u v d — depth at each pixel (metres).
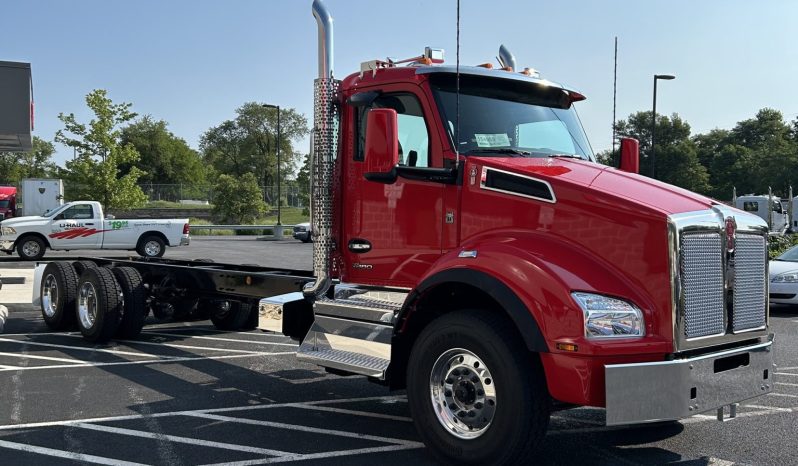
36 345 9.17
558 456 5.05
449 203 5.20
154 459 4.89
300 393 6.88
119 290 9.12
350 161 5.81
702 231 4.41
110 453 5.01
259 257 26.44
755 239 4.89
